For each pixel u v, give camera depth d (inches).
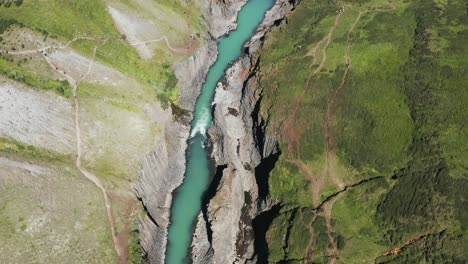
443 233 3142.2
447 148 3582.7
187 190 4010.8
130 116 3976.4
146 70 4448.8
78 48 4138.8
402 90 4116.6
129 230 3412.9
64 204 3284.9
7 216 3043.8
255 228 3791.8
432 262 3061.0
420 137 3710.6
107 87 4057.6
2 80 3575.3
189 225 3774.6
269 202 3814.0
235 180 3924.7
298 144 4005.9
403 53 4480.8
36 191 3235.7
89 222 3297.2
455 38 4490.7
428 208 3280.0
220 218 3607.3
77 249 3157.0
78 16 4392.2
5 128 3425.2
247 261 3602.4
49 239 3095.5
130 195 3592.5
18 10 4136.3
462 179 3358.8
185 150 4293.8
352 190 3614.7
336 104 4178.2
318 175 3799.2
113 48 4360.2
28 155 3395.7
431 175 3444.9
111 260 3228.3
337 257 3262.8
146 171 3846.0
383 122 3902.6
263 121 4335.6
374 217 3430.1
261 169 4114.2
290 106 4284.0
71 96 3841.0
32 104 3619.6
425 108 3873.0
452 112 3789.4
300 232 3442.4
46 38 4018.2
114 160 3715.6
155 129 4077.3
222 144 4266.7
